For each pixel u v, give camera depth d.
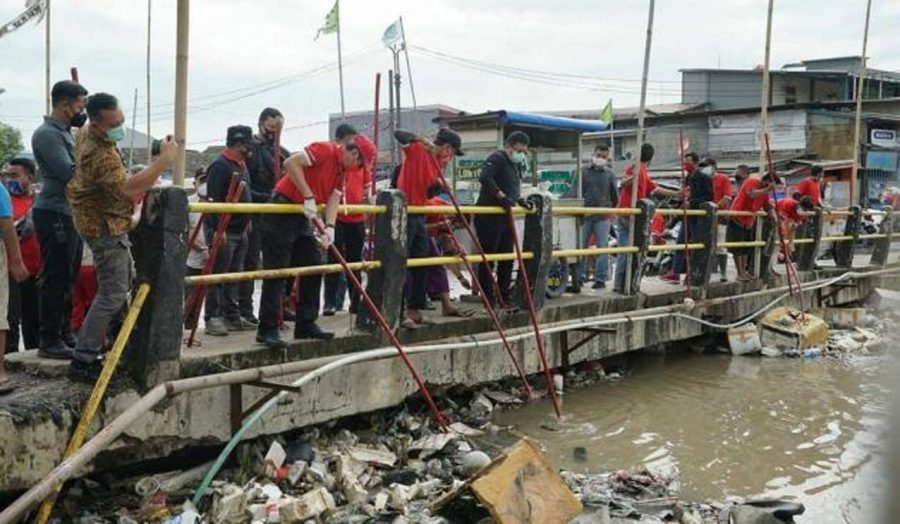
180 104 4.85
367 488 5.33
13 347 5.96
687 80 36.16
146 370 4.67
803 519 5.09
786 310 10.95
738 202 11.41
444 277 7.23
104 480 4.87
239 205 5.12
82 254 5.27
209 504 4.82
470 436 6.56
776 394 8.16
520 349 7.65
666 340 9.59
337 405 5.89
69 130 5.05
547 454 6.25
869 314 11.73
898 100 27.89
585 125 12.62
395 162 18.58
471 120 12.36
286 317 6.78
